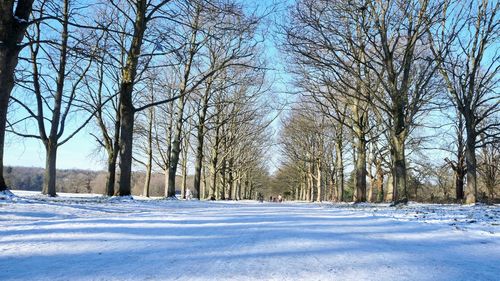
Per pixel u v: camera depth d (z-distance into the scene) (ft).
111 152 99.50
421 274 17.57
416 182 178.91
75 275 15.67
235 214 44.73
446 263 20.18
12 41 46.16
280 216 42.55
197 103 120.67
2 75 45.55
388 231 31.71
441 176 160.66
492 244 26.73
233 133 156.76
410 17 75.15
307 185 258.57
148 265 17.58
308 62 80.53
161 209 53.52
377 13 77.00
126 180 69.82
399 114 75.92
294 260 19.34
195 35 97.04
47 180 71.87
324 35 76.74
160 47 65.72
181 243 23.18
